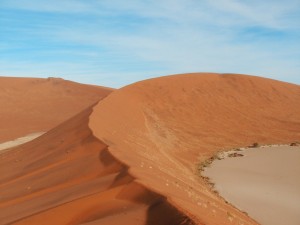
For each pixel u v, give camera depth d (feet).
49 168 68.64
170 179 58.75
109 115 111.75
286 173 102.53
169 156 106.22
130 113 133.59
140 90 174.91
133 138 98.73
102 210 39.88
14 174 75.97
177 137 140.67
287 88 216.54
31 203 51.85
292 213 72.02
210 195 70.59
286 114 189.06
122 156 62.03
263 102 196.34
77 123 101.24
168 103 171.32
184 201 40.32
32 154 88.94
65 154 73.92
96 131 83.51
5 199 58.80
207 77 208.03
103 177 52.21
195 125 159.33
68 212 40.96
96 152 67.77
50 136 103.60
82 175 58.34
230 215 49.78
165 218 34.14
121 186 43.98
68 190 51.67
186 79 198.49
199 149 133.18
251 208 74.18
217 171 104.99
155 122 148.15
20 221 41.73
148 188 41.32
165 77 195.83
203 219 34.30
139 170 52.65
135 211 36.70
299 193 84.48
